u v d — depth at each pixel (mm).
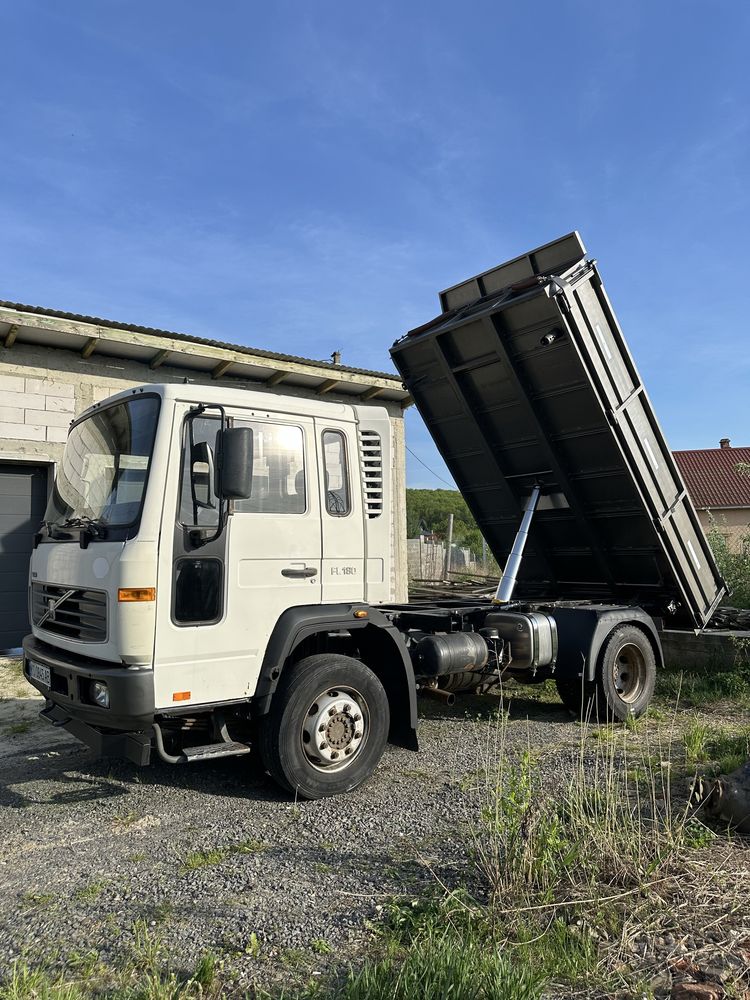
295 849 3977
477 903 3221
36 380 10039
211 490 4543
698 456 39000
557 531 7766
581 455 6895
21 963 2875
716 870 3430
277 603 4785
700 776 4770
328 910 3268
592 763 5277
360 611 5055
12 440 9820
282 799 4824
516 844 3365
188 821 4461
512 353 6582
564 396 6574
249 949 2945
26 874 3738
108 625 4238
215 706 4484
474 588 9438
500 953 2725
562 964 2711
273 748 4695
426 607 6938
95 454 4977
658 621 7539
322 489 5094
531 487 7555
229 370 11312
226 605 4531
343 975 2748
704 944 2832
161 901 3400
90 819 4523
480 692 6793
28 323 9000
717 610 8695
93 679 4293
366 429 5441
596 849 3494
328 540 5086
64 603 4809
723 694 7434
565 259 6301
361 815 4469
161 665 4254
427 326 7125
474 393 7172
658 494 6969
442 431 7852
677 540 7180
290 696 4719
